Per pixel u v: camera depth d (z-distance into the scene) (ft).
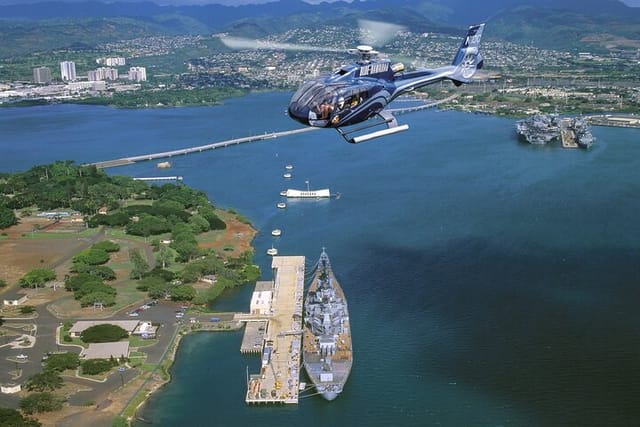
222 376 530.68
